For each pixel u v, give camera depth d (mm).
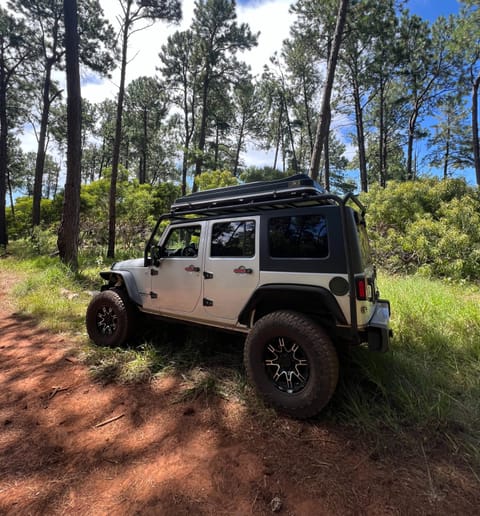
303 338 2277
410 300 4668
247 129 27922
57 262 8789
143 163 29938
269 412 2373
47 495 1690
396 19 14531
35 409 2539
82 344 3857
